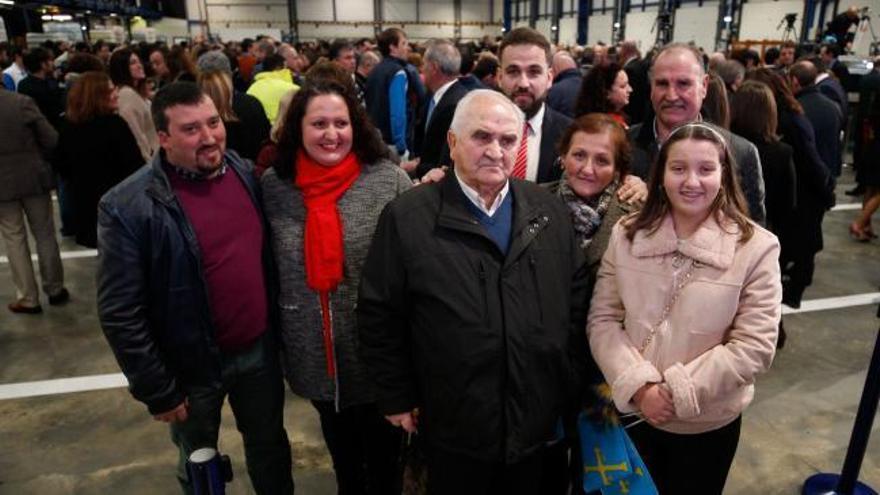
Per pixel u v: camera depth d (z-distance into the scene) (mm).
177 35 18766
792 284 3016
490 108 1266
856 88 6824
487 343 1270
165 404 1446
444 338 1275
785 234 2658
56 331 3227
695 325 1275
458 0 25422
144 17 18047
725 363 1228
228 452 2273
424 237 1299
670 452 1414
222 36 19281
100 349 3045
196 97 1366
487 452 1319
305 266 1545
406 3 25141
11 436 2375
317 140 1484
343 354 1584
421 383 1365
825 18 11742
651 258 1324
